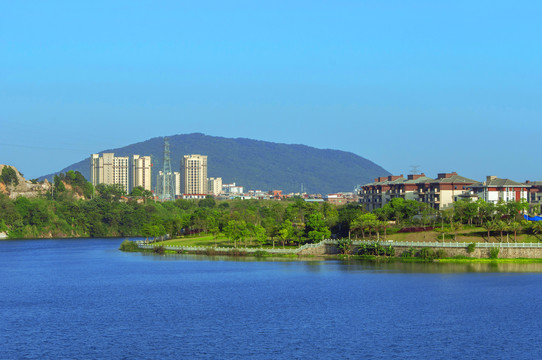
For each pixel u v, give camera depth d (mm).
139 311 173750
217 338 143750
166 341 141750
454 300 180375
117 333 149125
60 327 155500
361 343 138750
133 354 131875
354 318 161750
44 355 131625
